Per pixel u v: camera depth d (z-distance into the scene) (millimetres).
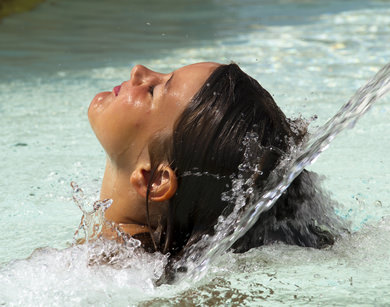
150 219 4715
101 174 7047
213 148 4402
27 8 19391
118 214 4844
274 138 4543
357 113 4215
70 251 4621
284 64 12273
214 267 4312
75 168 7242
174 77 4641
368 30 15430
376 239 4723
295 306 3715
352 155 7461
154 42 14836
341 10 18812
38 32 16219
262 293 3928
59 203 6191
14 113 9586
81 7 19984
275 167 4457
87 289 4121
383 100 9781
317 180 5188
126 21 17750
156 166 4555
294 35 15188
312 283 4023
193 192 4496
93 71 12156
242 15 18531
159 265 4430
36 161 7500
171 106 4516
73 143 8227
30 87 11156
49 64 12852
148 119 4555
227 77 4602
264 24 16953
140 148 4602
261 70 11781
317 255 4453
